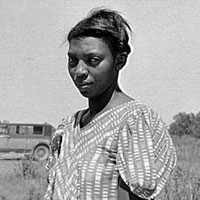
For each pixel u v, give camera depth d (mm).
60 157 1966
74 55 1843
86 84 1843
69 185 1837
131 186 1687
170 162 1764
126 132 1777
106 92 1896
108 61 1831
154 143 1760
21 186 6078
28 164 6125
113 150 1791
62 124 2117
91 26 1823
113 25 1844
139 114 1807
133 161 1717
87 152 1834
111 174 1771
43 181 6059
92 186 1763
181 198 5480
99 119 1868
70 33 1877
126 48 1879
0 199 6105
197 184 5551
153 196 1676
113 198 1760
